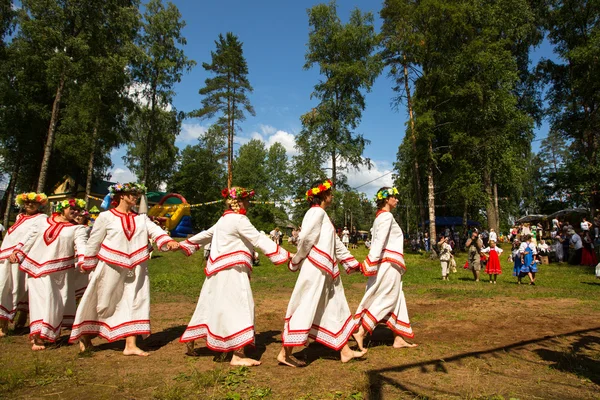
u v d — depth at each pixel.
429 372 3.76
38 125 27.23
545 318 6.39
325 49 26.81
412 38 22.33
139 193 4.80
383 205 4.84
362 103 26.73
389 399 3.09
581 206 29.67
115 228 4.59
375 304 4.58
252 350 4.69
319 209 4.25
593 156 25.62
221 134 33.19
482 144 22.28
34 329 4.79
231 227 4.30
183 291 10.48
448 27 22.27
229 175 33.06
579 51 24.02
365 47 26.52
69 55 20.19
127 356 4.43
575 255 17.42
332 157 26.50
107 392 3.34
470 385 3.39
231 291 4.18
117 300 4.60
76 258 5.42
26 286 5.80
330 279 4.23
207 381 3.45
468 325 5.92
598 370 3.85
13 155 29.84
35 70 23.28
